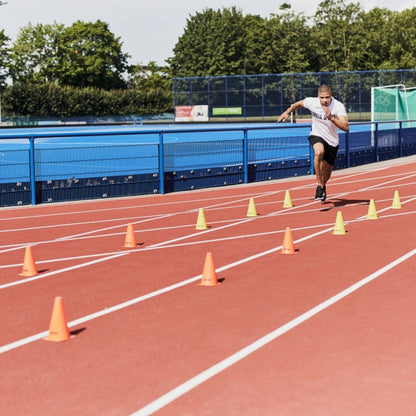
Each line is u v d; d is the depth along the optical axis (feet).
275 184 69.62
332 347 18.35
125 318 21.77
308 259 30.76
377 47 354.54
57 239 38.70
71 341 19.49
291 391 15.34
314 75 218.59
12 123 231.91
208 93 232.94
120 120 262.26
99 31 363.56
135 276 28.14
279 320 21.08
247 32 349.82
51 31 363.56
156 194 62.39
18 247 36.29
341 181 70.90
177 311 22.44
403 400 14.69
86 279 27.81
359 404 14.53
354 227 40.09
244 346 18.65
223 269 29.17
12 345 19.25
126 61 386.11
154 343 19.12
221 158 69.77
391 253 31.73
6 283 27.43
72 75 362.33
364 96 212.43
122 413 14.39
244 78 227.20
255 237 37.52
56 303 19.75
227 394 15.25
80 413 14.44
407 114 139.44
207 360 17.60
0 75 361.30
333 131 46.70
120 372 16.87
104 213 49.88
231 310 22.39
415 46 357.20
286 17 341.41
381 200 53.88
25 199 55.77
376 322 20.65
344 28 355.36
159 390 15.61
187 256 32.42
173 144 65.10
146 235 39.40
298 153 77.71
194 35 355.56
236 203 54.54
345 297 23.75
